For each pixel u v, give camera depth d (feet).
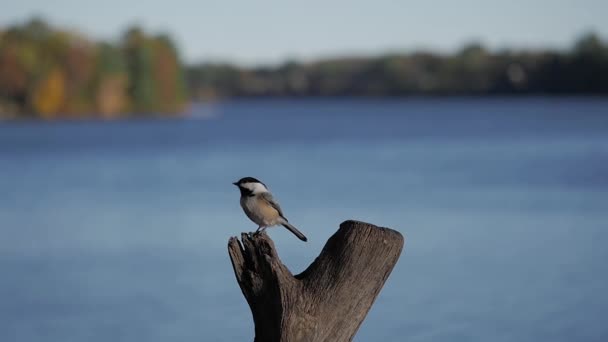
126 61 472.44
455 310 54.08
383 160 201.87
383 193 127.03
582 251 75.56
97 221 101.09
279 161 203.41
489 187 135.64
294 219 97.45
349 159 206.49
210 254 77.36
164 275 67.46
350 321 18.93
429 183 143.84
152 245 82.94
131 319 53.31
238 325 52.11
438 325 50.75
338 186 139.33
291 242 78.18
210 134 346.74
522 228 90.94
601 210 105.40
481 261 71.10
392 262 19.17
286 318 18.72
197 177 163.22
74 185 150.41
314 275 19.17
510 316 52.21
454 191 129.70
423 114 578.66
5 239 88.43
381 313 53.52
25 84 414.62
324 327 18.75
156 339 48.60
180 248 80.79
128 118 465.47
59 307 57.36
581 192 127.13
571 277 64.13
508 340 47.03
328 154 225.56
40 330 51.39
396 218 98.99
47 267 72.23
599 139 271.49
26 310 56.54
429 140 282.15
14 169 189.37
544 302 56.29
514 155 212.84
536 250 76.59
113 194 133.28
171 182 153.07
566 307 54.70
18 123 415.64
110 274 68.69
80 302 58.49
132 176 167.84
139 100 472.03
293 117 567.18
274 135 334.44
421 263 70.69
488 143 261.24
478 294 58.08
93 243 85.15
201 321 52.65
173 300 58.44
